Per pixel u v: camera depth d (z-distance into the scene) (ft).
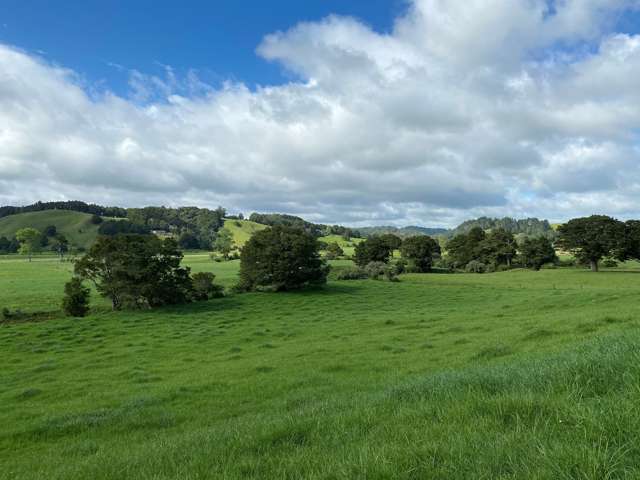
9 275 325.42
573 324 78.74
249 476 17.58
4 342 119.65
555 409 18.24
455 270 434.30
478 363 53.36
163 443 30.60
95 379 78.54
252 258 236.84
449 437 17.13
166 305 185.78
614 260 390.01
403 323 123.03
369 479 14.35
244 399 54.54
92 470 24.79
